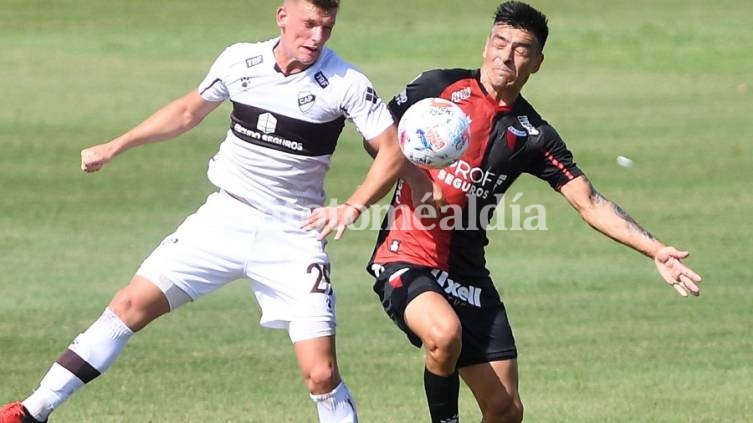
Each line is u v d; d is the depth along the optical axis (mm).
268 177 24172
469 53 96438
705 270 44719
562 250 48094
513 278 43500
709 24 106812
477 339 25344
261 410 28797
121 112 75250
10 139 67812
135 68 90438
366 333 36656
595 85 88562
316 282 24156
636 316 38562
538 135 25406
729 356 34125
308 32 23031
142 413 28328
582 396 30281
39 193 56594
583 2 117312
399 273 25250
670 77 91750
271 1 116125
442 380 24516
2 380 30797
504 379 25312
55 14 109062
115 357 24422
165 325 37281
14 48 96500
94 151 24828
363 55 95562
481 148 25234
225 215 24484
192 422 27672
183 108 24938
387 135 23703
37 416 24016
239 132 24219
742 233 50531
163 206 54625
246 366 32875
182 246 24469
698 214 54094
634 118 77188
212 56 95312
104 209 53812
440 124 23531
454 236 25406
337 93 23578
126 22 106312
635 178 61656
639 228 24859
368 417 28531
